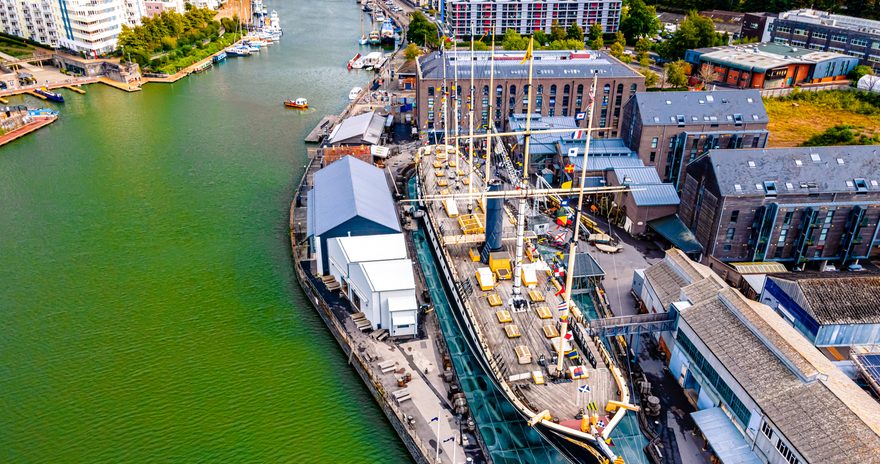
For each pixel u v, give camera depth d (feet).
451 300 358.02
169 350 334.85
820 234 389.80
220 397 304.09
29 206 490.49
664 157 501.97
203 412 295.07
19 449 273.54
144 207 491.72
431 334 339.98
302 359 330.75
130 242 440.45
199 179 540.93
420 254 423.64
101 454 271.69
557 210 460.14
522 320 309.01
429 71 607.78
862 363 283.38
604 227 456.45
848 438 217.77
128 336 345.10
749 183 385.91
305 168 563.89
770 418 235.81
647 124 487.20
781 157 395.96
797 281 320.29
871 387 276.00
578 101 607.78
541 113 611.88
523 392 262.06
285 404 301.22
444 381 304.71
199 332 349.20
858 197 389.60
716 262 393.29
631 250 425.28
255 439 280.92
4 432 282.15
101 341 340.59
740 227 391.24
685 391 297.12
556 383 267.39
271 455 272.92
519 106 607.78
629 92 602.44
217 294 383.45
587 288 380.37
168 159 583.99
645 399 289.53
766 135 488.02
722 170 388.78
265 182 536.83
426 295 372.58
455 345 332.80
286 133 652.48
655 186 444.14
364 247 360.69
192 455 271.90
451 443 269.03
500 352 286.66
